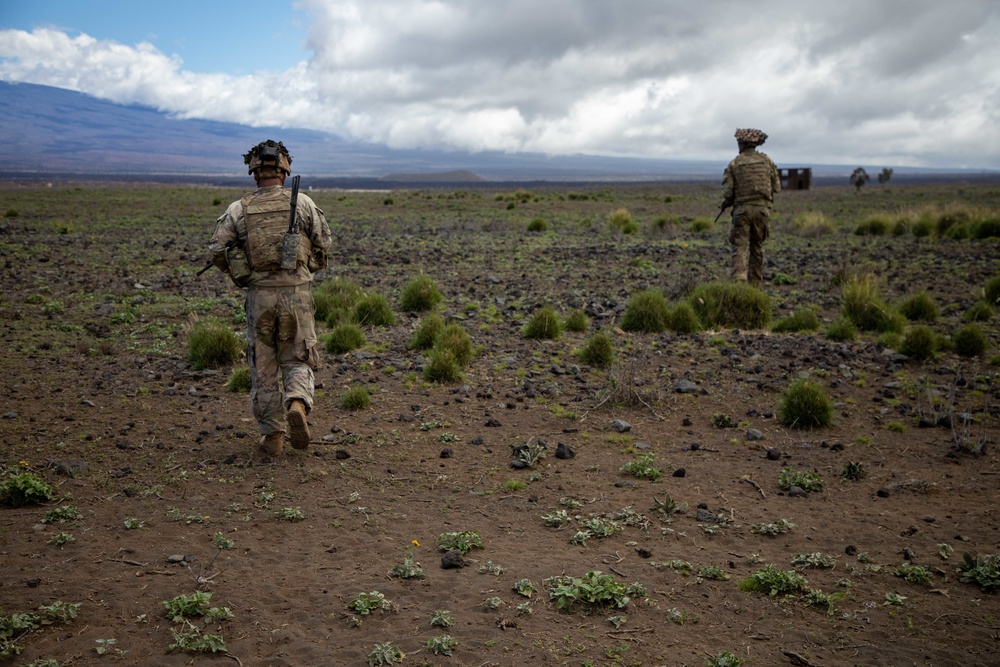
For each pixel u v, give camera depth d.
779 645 3.36
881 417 6.84
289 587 3.82
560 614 3.60
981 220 22.28
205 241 20.81
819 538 4.46
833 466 5.67
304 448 5.56
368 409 6.94
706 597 3.78
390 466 5.57
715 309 10.76
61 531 4.41
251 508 4.81
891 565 4.11
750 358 8.84
